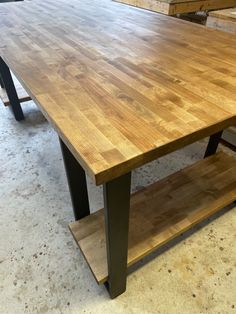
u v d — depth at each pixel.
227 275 1.14
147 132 0.66
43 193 1.53
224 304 1.04
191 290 1.09
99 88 0.87
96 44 1.28
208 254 1.22
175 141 0.64
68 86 0.89
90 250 1.04
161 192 1.24
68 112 0.75
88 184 1.58
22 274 1.15
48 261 1.20
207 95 0.82
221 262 1.19
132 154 0.59
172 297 1.07
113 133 0.66
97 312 1.02
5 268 1.17
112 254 0.87
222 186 1.27
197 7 2.29
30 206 1.45
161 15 1.84
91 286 1.11
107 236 0.80
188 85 0.89
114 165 0.57
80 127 0.68
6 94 2.17
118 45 1.26
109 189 0.67
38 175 1.65
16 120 2.16
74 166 1.02
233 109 0.75
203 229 1.33
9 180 1.62
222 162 1.42
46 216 1.40
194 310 1.03
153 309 1.03
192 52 1.17
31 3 2.24
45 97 0.82
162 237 1.04
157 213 1.14
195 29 1.52
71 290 1.09
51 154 1.82
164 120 0.71
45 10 2.01
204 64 1.05
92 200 1.48
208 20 2.02
